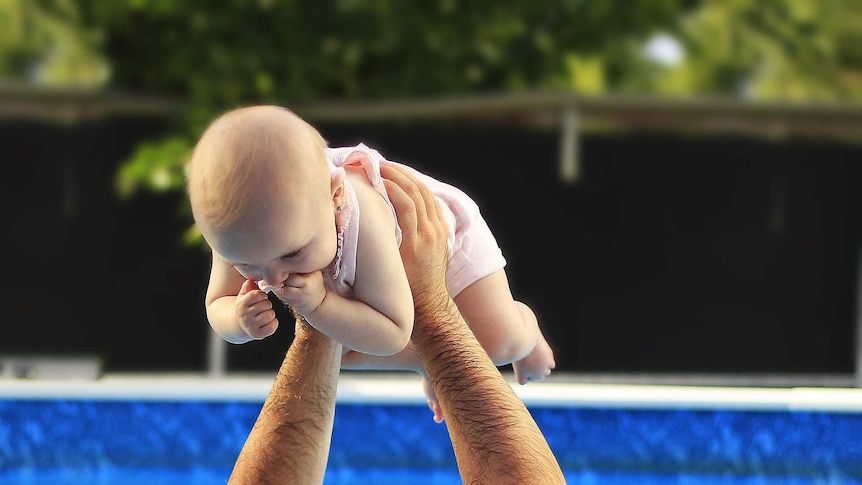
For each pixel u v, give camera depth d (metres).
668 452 3.71
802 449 3.72
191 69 6.59
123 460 3.83
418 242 1.80
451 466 3.75
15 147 5.91
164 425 3.83
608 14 7.23
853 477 3.72
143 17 6.63
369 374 4.41
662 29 7.45
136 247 5.97
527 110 5.91
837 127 5.98
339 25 6.74
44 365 4.08
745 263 6.14
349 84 6.85
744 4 8.12
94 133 6.00
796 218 6.15
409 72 6.90
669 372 6.10
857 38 8.29
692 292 6.11
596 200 6.05
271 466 1.81
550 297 6.04
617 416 3.71
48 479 3.81
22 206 5.93
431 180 2.27
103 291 5.96
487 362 1.79
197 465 3.81
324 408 1.85
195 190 1.58
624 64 7.57
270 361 5.71
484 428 1.70
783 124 5.97
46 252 5.95
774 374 6.15
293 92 6.65
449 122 6.02
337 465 3.77
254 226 1.54
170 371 5.96
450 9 6.86
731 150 6.11
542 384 3.87
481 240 2.24
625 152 6.05
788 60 8.38
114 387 3.84
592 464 3.70
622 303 6.08
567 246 6.04
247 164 1.54
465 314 2.21
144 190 5.93
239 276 1.85
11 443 3.83
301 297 1.63
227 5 6.62
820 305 6.17
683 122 5.95
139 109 6.19
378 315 1.73
